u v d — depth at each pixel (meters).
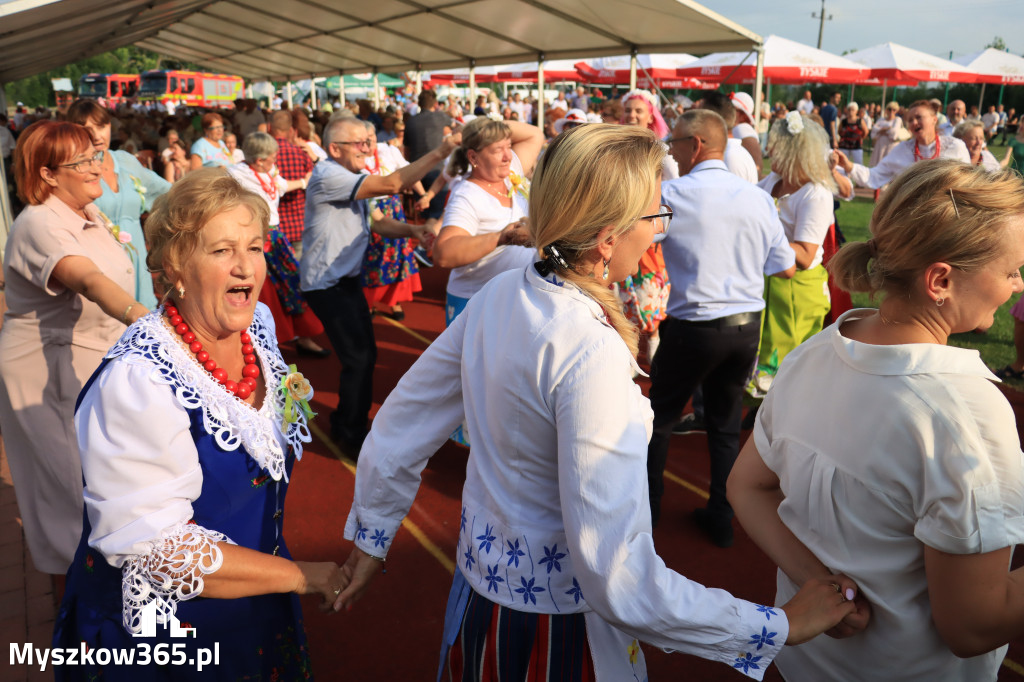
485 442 1.38
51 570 2.81
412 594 3.03
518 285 1.37
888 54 18.62
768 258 3.21
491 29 9.62
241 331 1.59
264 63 18.34
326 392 5.16
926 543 1.15
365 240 4.02
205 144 7.59
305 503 3.77
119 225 3.08
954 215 1.14
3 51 7.66
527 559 1.32
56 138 2.43
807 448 1.33
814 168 3.88
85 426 1.35
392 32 11.01
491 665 1.38
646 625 1.16
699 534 3.44
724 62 15.88
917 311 1.23
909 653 1.27
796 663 1.46
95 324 2.66
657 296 5.03
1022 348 5.23
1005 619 1.14
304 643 1.69
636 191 1.24
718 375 3.19
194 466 1.40
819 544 1.34
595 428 1.18
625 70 16.92
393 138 10.65
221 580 1.37
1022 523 1.11
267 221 1.51
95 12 6.72
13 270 2.50
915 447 1.15
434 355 1.57
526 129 3.89
